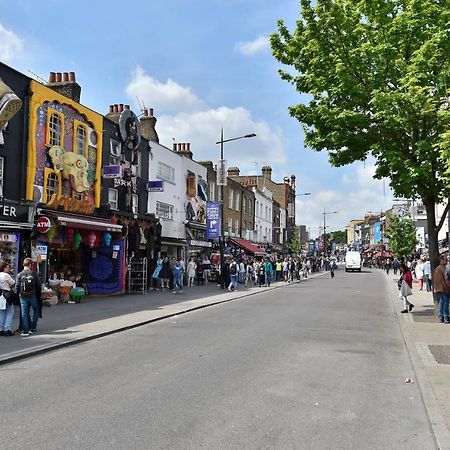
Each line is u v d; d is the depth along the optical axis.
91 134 20.89
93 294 21.19
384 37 14.01
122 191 23.50
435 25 13.26
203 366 8.38
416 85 12.47
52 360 8.97
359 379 7.72
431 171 13.57
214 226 31.06
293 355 9.41
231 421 5.62
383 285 33.78
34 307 11.66
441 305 14.05
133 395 6.61
